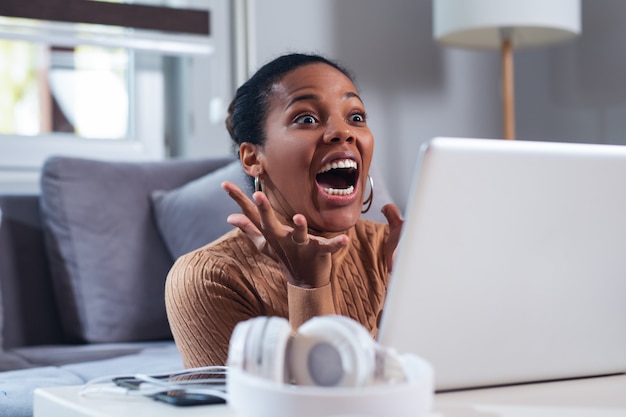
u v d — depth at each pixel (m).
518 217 0.77
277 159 1.21
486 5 2.85
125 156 2.92
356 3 3.33
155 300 2.33
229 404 0.76
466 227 0.75
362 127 1.22
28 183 2.71
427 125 3.50
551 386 0.87
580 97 3.37
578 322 0.84
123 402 0.81
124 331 2.29
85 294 2.28
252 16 3.06
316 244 0.95
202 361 1.17
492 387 0.86
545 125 3.53
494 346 0.81
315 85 1.20
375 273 1.26
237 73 3.04
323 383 0.70
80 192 2.35
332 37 3.27
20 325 2.31
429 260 0.74
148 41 2.84
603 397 0.82
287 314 1.16
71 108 2.87
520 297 0.80
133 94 2.96
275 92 1.22
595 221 0.80
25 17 2.63
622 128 3.20
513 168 0.74
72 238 2.31
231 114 1.32
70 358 2.03
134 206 2.39
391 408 0.65
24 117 2.79
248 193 1.32
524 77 3.62
